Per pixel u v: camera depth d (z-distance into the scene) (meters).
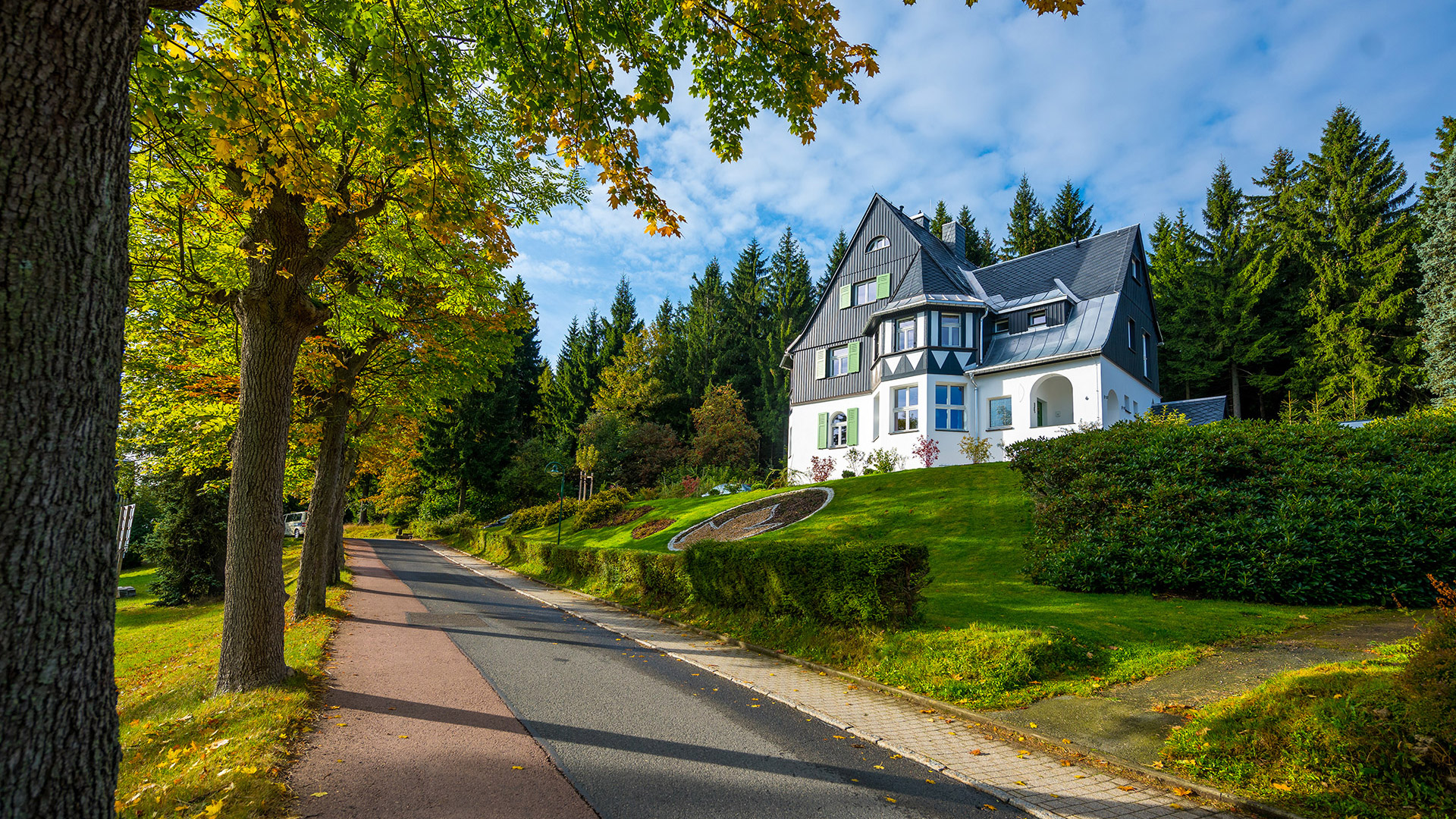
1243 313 36.06
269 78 5.28
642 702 6.93
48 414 2.26
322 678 7.74
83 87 2.32
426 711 6.43
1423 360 29.67
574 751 5.35
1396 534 9.36
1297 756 4.61
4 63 2.15
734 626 11.00
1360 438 10.30
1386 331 31.48
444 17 5.52
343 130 6.57
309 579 13.13
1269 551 9.96
